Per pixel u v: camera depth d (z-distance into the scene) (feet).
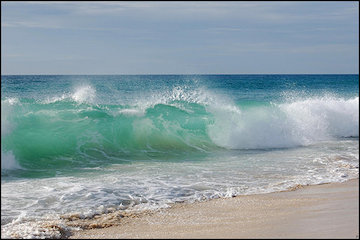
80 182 33.63
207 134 57.36
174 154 49.16
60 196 29.35
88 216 25.46
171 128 56.90
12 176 36.14
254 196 30.07
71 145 47.83
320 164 42.42
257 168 40.29
